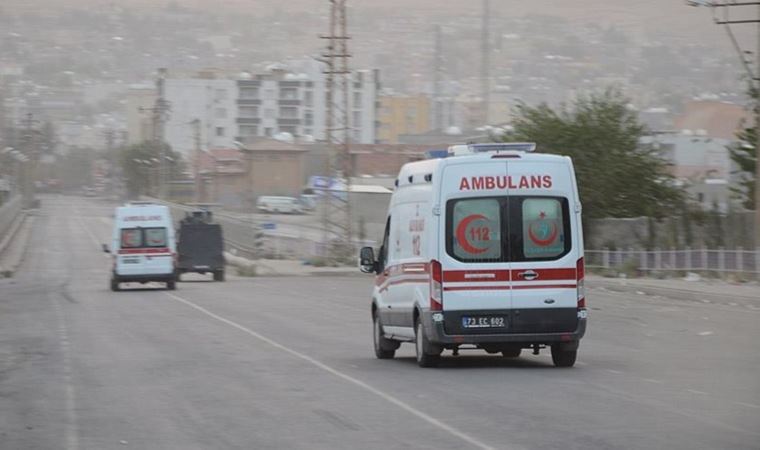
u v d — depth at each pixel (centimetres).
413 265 4909
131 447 3011
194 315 8588
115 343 6250
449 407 3619
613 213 16862
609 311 8819
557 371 4688
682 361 5112
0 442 3116
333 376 4553
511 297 4662
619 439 2992
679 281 12456
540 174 4712
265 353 5612
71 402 3900
